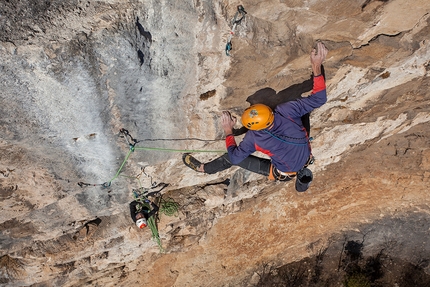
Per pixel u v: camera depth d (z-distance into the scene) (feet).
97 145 12.87
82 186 14.78
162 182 16.83
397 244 31.37
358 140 20.74
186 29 10.82
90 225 18.13
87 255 19.24
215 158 16.08
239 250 25.71
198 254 24.25
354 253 31.40
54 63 9.85
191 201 18.95
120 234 18.66
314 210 26.22
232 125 13.69
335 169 24.61
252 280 28.37
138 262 22.34
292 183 24.41
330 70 14.05
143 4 9.88
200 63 11.91
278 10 11.34
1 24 9.04
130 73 10.89
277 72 13.26
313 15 11.76
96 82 10.71
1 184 13.23
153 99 12.16
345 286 31.32
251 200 22.99
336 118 17.70
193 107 13.25
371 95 16.67
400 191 26.91
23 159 12.46
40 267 18.78
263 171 14.87
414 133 23.81
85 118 11.62
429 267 31.96
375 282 33.12
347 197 26.32
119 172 14.62
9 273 18.70
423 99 18.38
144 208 17.30
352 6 11.64
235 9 10.98
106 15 9.73
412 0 11.72
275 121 12.78
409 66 15.11
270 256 28.07
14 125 11.02
